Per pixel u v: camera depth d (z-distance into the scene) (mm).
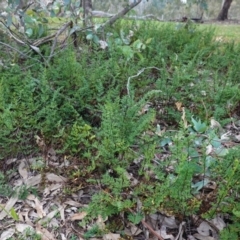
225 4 6156
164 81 2496
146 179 1726
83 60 2676
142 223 1686
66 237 1698
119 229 1693
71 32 3043
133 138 1836
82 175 1868
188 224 1705
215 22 5938
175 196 1546
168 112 2391
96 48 2926
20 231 1719
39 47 3139
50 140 2082
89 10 3387
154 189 1718
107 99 2158
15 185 1963
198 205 1575
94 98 2332
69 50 2752
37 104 2176
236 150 1664
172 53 3205
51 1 2973
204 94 2525
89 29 3121
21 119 2012
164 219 1731
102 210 1645
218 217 1710
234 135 2279
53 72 2467
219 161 1703
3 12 2979
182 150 1698
